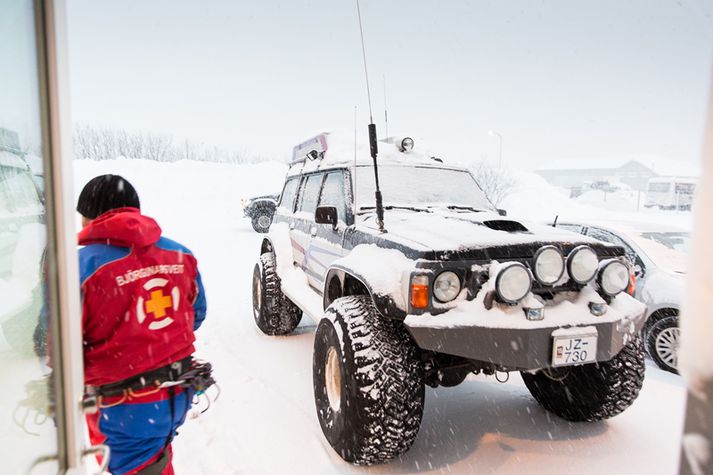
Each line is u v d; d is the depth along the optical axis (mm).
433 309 2359
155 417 1675
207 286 7520
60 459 1104
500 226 3098
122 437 1656
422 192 4031
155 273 1704
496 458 2717
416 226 2994
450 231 2771
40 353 1070
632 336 2559
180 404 1772
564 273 2568
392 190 3938
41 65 1028
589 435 2977
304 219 4566
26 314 1057
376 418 2363
